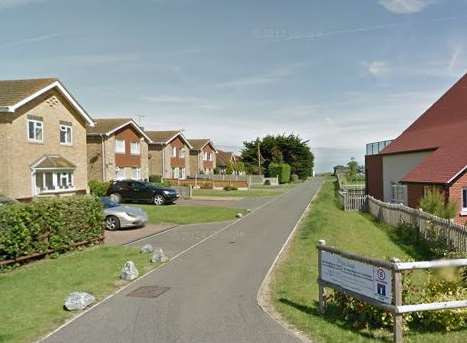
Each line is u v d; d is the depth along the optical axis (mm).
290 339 6785
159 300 9031
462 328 6871
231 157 93312
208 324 7547
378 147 35156
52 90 29656
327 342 6543
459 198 19047
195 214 25578
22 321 7785
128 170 46469
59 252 13859
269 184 69812
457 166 19281
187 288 9953
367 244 16375
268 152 86188
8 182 25781
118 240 17312
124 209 20484
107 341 6867
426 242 15820
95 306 8664
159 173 57125
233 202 35469
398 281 6297
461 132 23312
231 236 18016
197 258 13461
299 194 45688
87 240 15281
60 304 8781
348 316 7504
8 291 9734
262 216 25484
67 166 29766
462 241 12891
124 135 45781
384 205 22422
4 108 25156
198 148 71562
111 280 10688
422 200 17953
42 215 13047
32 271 11656
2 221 11688
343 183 54375
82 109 32531
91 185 35219
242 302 8812
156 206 30609
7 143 25781
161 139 57531
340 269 7465
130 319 7875
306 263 12352
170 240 17156
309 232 18078
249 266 12250
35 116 28062
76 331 7312
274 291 9562
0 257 11594
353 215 26172
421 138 28031
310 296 9109
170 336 7035
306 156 89375
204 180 57062
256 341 6738
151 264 12539
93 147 42531
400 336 6293
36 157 28109
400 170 28641
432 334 6688
